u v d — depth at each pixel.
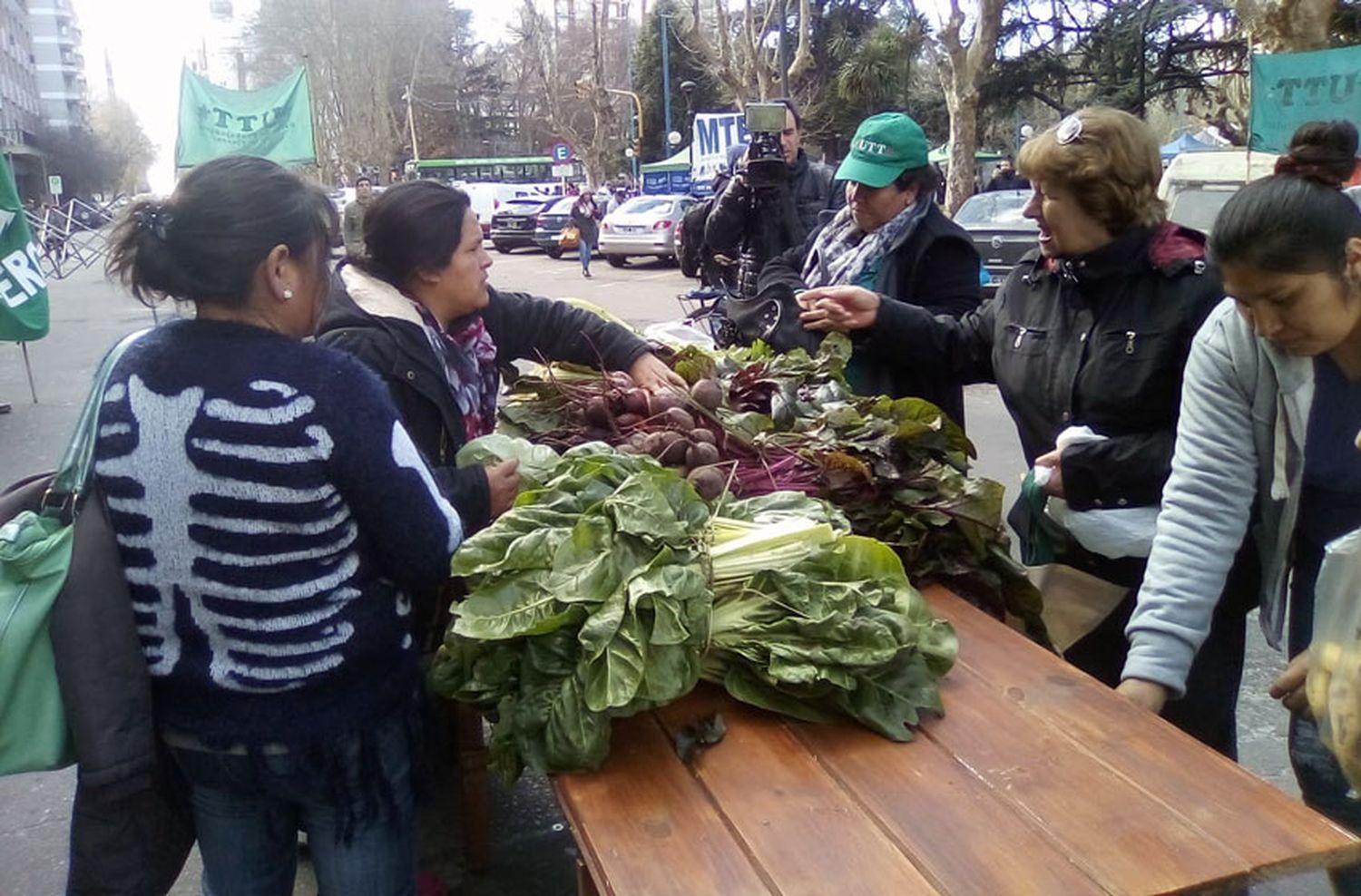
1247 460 1.88
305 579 1.55
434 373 2.35
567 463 2.05
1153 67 22.55
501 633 1.63
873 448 2.27
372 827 1.71
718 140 18.52
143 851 1.65
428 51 63.78
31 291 8.88
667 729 1.70
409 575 1.64
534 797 3.17
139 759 1.57
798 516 2.00
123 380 1.54
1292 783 3.18
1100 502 2.21
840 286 3.11
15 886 2.89
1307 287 1.60
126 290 1.59
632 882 1.33
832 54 27.39
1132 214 2.12
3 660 1.52
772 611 1.75
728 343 3.68
